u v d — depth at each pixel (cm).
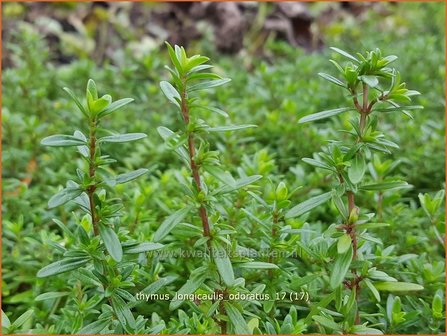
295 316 24
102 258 22
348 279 23
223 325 23
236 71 57
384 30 72
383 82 51
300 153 40
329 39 68
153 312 26
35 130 41
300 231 25
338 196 22
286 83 49
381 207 32
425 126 43
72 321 26
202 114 43
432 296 28
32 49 52
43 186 38
